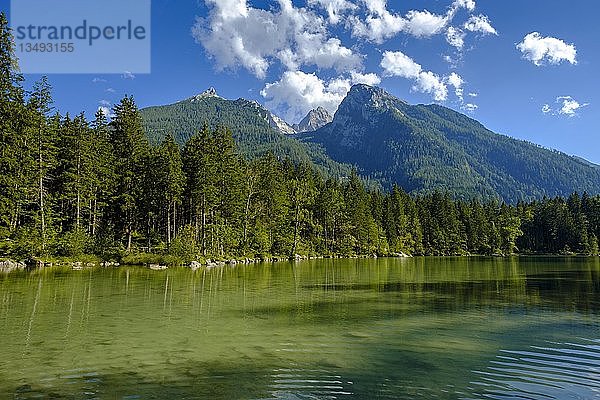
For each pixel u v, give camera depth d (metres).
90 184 56.22
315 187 105.00
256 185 81.00
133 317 19.61
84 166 56.22
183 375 11.63
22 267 42.97
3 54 44.44
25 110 47.72
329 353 14.03
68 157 56.81
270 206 83.69
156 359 13.11
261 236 76.88
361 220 105.31
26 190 46.81
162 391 10.41
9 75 45.38
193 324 18.31
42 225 48.00
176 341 15.36
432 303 24.89
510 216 133.38
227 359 13.20
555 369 12.54
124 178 62.50
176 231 70.25
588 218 128.88
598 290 31.80
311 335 16.55
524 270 55.09
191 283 33.94
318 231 99.19
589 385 11.23
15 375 11.50
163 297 25.94
